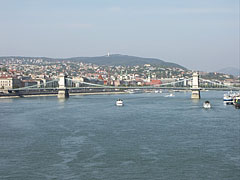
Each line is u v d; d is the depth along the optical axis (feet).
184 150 426.51
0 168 364.17
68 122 611.06
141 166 371.35
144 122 613.93
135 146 442.50
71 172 354.95
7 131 528.63
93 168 364.99
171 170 361.71
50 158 394.32
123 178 341.41
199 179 340.80
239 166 373.20
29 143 456.45
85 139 477.77
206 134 510.17
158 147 438.40
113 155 405.80
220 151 422.82
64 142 460.96
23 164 375.66
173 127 564.30
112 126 572.51
